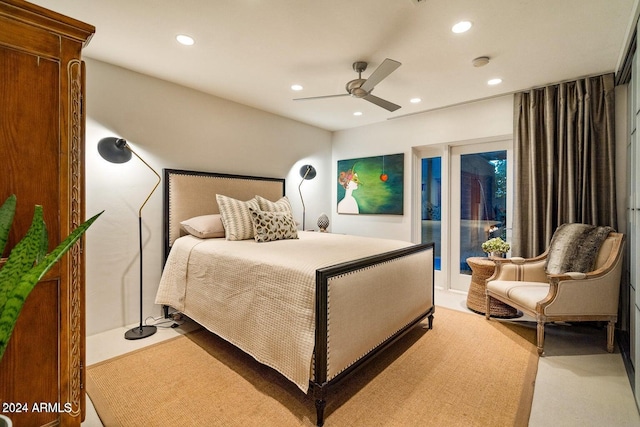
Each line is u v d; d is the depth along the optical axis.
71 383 1.18
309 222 4.78
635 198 2.13
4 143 1.02
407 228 4.34
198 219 3.02
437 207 4.26
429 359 2.25
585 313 2.33
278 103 3.71
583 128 2.85
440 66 2.64
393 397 1.81
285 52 2.43
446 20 1.98
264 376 2.03
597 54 2.41
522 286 2.74
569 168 2.90
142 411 1.68
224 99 3.56
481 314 3.19
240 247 2.46
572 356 2.30
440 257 4.21
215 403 1.76
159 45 2.34
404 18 1.96
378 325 2.06
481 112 3.59
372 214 4.69
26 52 1.05
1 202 1.02
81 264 1.20
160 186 3.04
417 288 2.58
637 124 1.92
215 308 2.34
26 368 1.08
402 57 2.48
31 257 0.93
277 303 1.85
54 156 1.11
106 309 2.71
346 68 2.72
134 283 2.87
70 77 1.14
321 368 1.59
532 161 3.14
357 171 4.83
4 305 0.82
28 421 1.08
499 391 1.87
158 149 3.01
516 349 2.41
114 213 2.74
